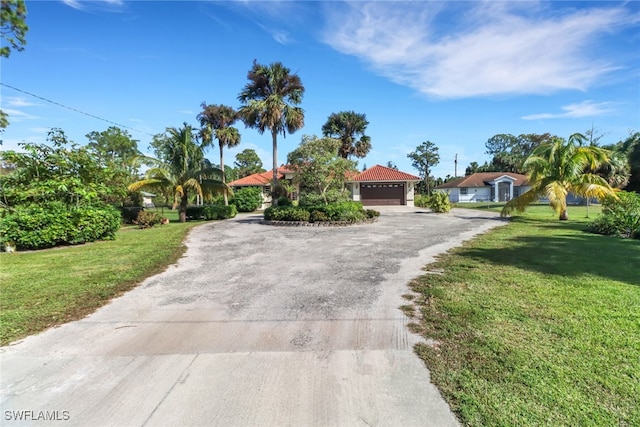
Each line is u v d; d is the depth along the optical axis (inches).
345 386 109.7
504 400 100.0
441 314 168.7
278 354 132.3
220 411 98.2
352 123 1159.0
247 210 1222.3
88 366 124.9
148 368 123.0
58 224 406.0
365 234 492.4
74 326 162.1
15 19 373.4
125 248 393.1
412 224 631.2
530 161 698.8
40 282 238.4
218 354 133.0
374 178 1213.1
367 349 135.0
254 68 796.6
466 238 439.2
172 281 243.3
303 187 714.2
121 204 868.0
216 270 276.4
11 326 161.3
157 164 780.0
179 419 95.1
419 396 103.6
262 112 765.3
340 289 217.9
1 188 478.6
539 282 221.8
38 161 531.2
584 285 213.6
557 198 646.5
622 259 291.1
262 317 171.6
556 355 125.1
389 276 247.9
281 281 240.4
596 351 127.8
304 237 468.4
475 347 133.0
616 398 99.8
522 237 434.9
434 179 2407.7
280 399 103.4
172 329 158.1
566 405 97.0
